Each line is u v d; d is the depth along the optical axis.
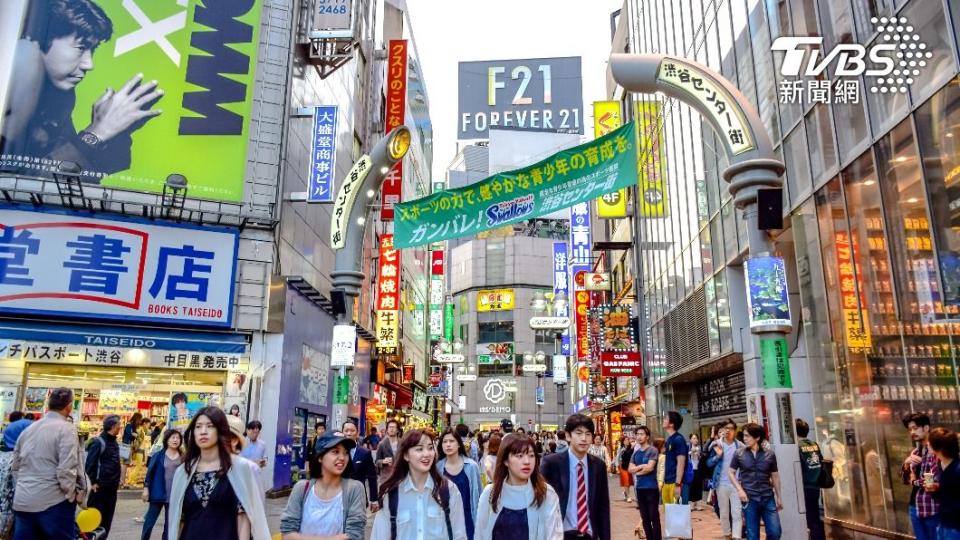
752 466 7.80
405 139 12.39
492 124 80.44
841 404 11.80
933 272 9.01
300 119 20.03
